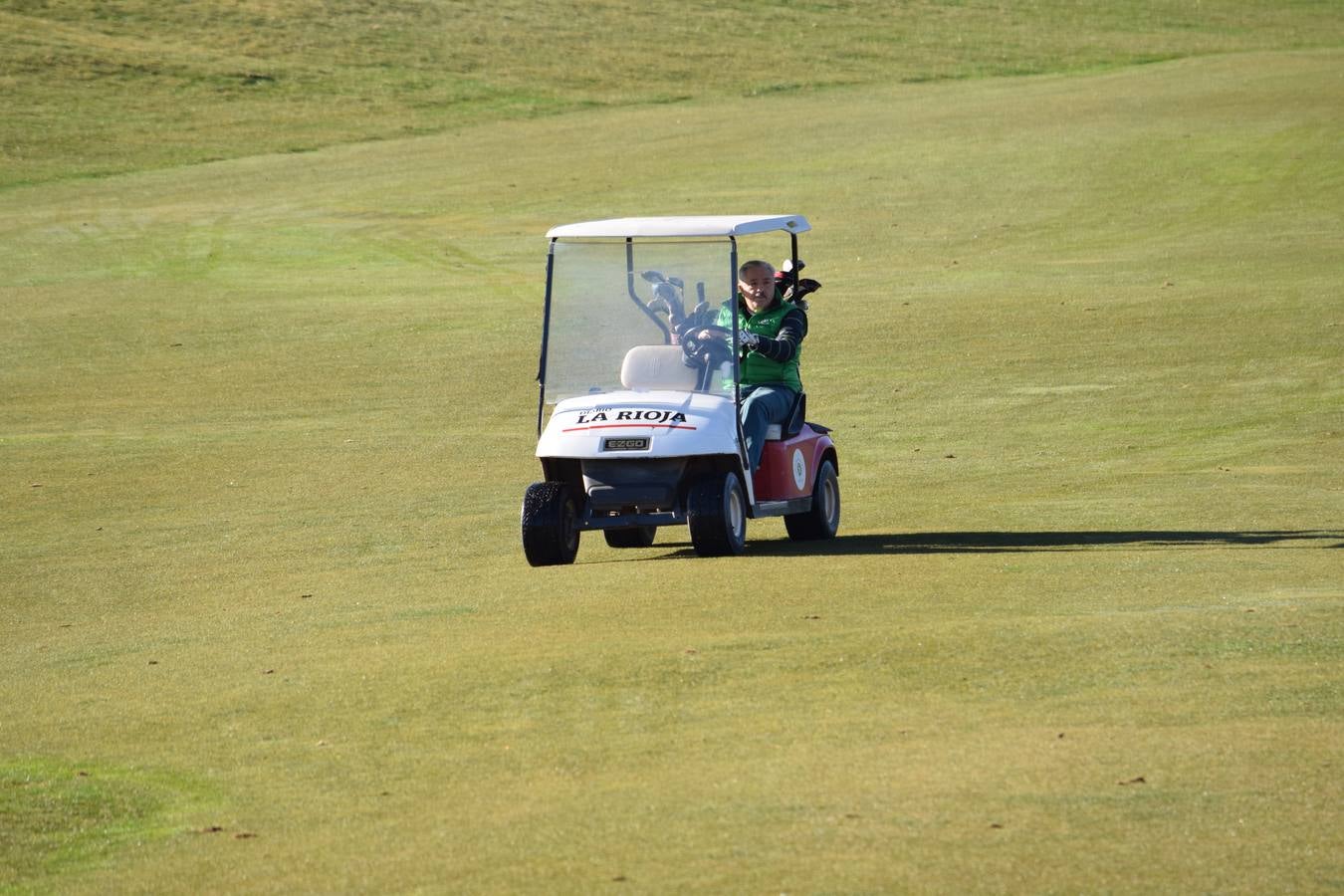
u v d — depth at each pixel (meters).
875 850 17.92
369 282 99.62
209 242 114.75
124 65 185.50
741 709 23.36
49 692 27.42
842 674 24.78
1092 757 20.64
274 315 89.81
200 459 57.25
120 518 47.72
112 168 147.00
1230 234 105.31
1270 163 129.12
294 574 38.12
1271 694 22.94
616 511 36.25
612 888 17.36
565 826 19.23
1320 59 190.88
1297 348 72.50
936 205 120.69
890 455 55.09
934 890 16.88
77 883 18.81
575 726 23.08
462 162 148.12
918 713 22.75
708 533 35.03
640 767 21.19
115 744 23.91
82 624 33.94
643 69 198.62
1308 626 26.28
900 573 32.50
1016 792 19.48
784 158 143.25
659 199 126.88
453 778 21.34
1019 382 68.31
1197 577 31.23
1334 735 21.17
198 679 27.48
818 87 189.38
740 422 36.12
